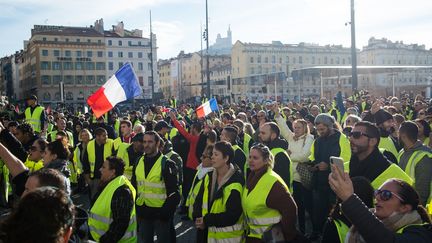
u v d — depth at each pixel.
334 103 21.33
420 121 6.88
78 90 87.31
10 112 18.31
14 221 1.85
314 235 6.93
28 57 93.94
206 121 12.42
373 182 4.46
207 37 32.16
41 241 1.83
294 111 17.50
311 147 7.06
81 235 3.40
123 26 95.44
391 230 2.89
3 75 131.00
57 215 1.90
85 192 11.14
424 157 4.99
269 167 4.50
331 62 103.56
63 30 87.62
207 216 4.67
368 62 109.62
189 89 115.69
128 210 4.32
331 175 2.88
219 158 4.73
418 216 3.00
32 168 6.11
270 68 97.69
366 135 4.50
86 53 88.06
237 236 4.66
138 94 8.64
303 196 7.29
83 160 8.86
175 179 5.69
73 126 15.29
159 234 5.77
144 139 5.76
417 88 55.75
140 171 5.77
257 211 4.37
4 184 8.38
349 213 2.77
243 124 9.88
